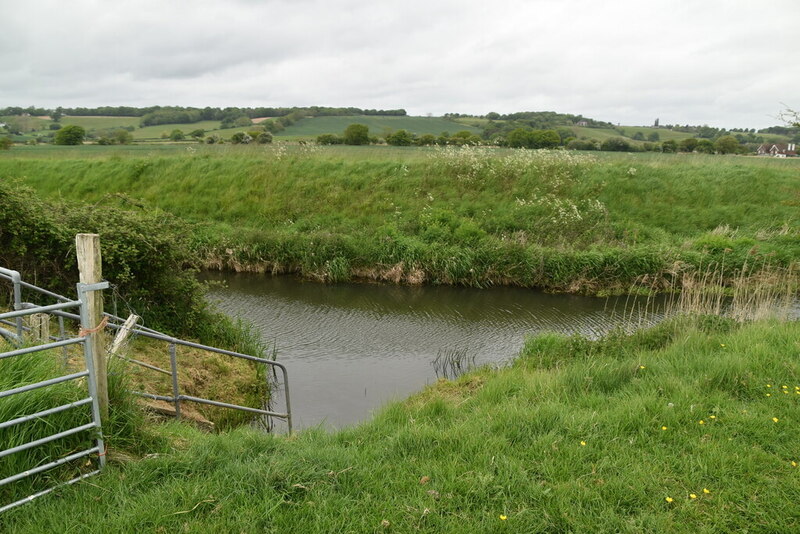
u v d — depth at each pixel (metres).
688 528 3.88
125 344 6.54
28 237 9.07
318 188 24.31
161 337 6.17
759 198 22.52
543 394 6.66
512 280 17.69
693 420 5.50
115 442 4.41
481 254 17.94
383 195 23.56
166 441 4.78
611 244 18.95
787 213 21.41
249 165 26.42
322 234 19.47
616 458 4.82
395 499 4.09
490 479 4.33
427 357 11.28
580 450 4.90
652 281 16.91
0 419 3.76
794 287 15.70
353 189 24.12
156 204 24.69
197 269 11.45
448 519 3.88
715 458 4.75
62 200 10.73
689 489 4.36
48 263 9.47
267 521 3.72
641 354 7.92
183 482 4.11
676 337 9.07
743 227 20.75
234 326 11.96
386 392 9.55
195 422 7.24
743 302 11.96
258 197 24.30
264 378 9.89
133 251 9.60
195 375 8.96
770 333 8.38
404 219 21.58
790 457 4.81
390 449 4.96
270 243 18.98
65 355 5.35
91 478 4.01
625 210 22.02
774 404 5.88
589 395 6.44
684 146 43.78
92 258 4.00
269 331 12.95
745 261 16.50
